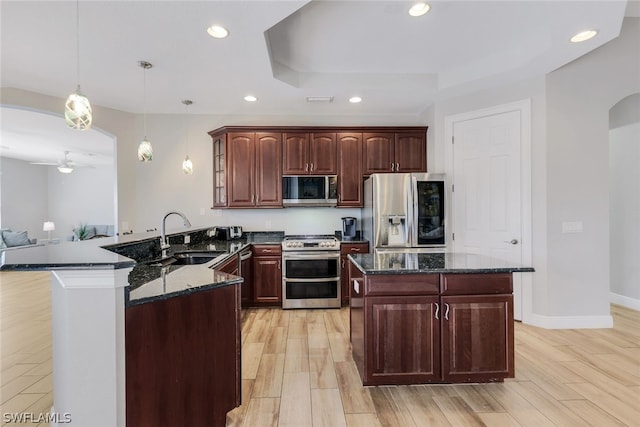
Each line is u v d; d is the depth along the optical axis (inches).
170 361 59.2
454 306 84.0
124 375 53.3
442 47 119.6
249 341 118.9
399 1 91.0
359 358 93.7
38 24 87.8
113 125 170.7
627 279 152.9
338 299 159.3
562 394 83.6
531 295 132.6
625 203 153.6
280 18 85.9
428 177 154.3
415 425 72.1
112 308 51.7
